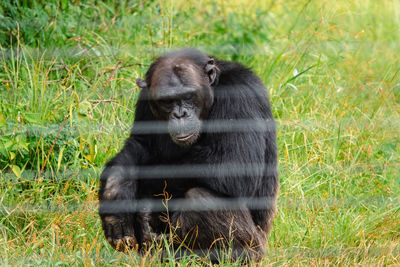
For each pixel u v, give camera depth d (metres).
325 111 13.80
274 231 10.38
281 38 16.84
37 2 13.89
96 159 11.29
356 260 9.55
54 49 13.09
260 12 17.03
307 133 12.84
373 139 12.88
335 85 14.48
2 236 9.69
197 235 9.28
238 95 9.68
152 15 15.28
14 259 8.79
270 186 10.07
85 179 11.00
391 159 12.55
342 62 15.80
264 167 9.86
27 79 11.91
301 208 11.02
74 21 14.23
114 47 13.98
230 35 16.17
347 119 13.38
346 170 11.90
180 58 9.66
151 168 9.88
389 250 9.66
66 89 11.48
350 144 12.55
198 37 15.58
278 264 9.34
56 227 9.45
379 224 10.41
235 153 9.37
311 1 17.97
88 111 11.55
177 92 9.21
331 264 9.37
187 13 16.83
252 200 9.93
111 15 15.59
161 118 9.80
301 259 9.45
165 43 14.41
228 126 9.52
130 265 8.86
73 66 12.06
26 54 12.70
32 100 11.29
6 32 12.64
